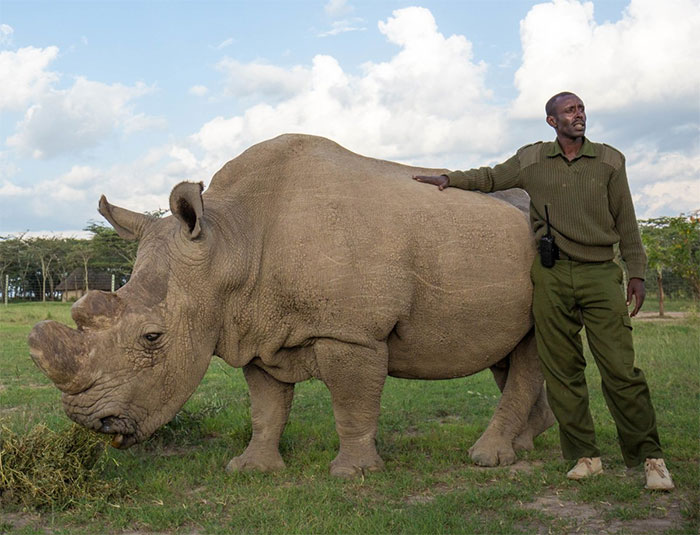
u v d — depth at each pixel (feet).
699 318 54.44
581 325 15.16
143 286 13.65
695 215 64.03
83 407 12.84
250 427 18.45
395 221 15.24
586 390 15.07
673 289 91.04
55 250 214.69
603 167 14.74
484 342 16.35
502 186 16.10
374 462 15.29
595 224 14.75
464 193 16.80
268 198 15.37
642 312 73.41
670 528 11.63
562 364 15.10
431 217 15.69
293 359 15.57
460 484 14.60
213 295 14.26
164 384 13.66
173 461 16.10
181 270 13.96
